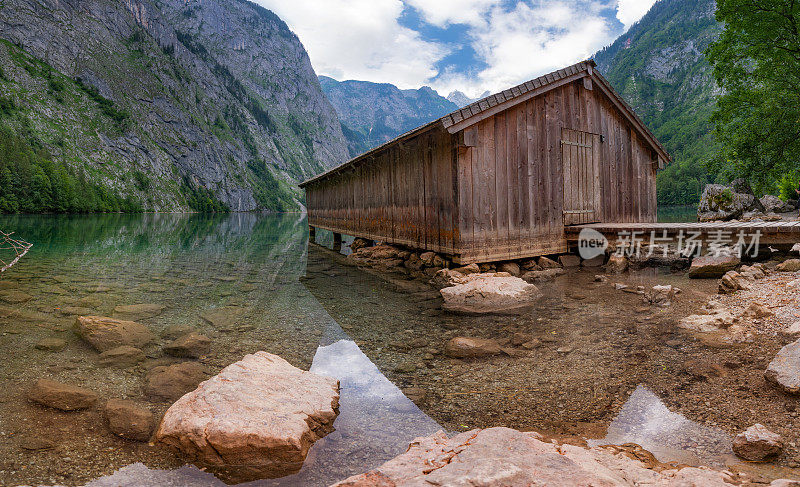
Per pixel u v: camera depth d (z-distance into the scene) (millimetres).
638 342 4184
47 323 5125
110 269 9695
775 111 17500
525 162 9219
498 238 8789
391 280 8688
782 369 2916
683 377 3268
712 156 20141
